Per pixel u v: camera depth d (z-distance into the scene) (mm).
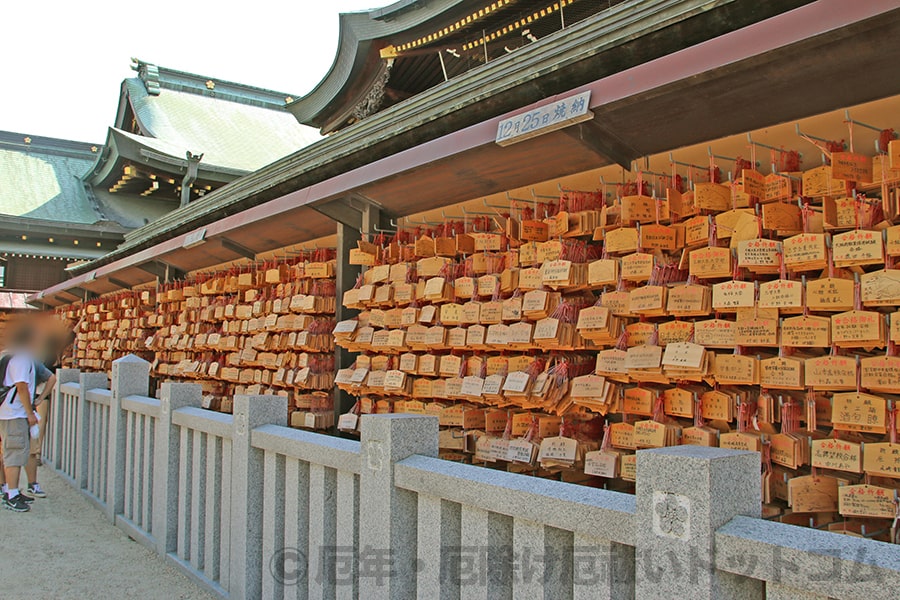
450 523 2203
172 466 4270
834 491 2900
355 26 9211
